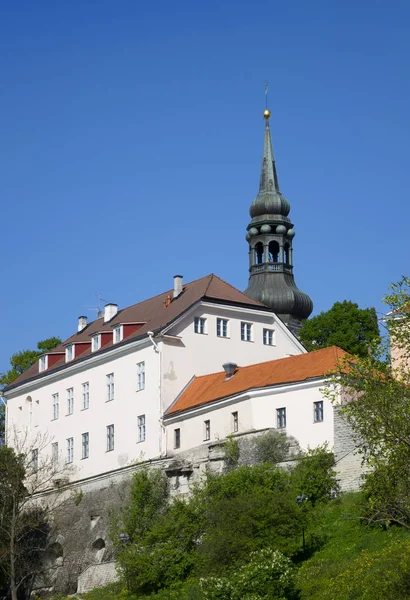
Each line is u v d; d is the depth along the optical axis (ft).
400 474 156.76
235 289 324.60
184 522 237.66
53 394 342.44
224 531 217.15
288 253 429.79
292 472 238.48
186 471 268.21
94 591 253.85
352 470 233.55
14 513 266.57
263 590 194.29
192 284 328.08
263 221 428.15
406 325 163.94
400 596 172.24
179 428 285.23
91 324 363.56
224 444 260.62
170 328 299.58
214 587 196.54
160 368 295.89
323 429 244.42
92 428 319.88
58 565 288.71
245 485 233.14
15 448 345.72
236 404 265.54
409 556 177.68
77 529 291.58
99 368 321.93
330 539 213.66
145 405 298.97
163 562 232.73
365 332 346.33
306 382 250.37
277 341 320.70
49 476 328.08
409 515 156.66
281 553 203.72
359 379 164.45
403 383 160.86
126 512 270.67
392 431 156.46
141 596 231.91
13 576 257.75
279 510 216.54
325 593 186.09
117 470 289.12
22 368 418.72
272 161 449.89
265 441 251.19
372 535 206.39
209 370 304.30
